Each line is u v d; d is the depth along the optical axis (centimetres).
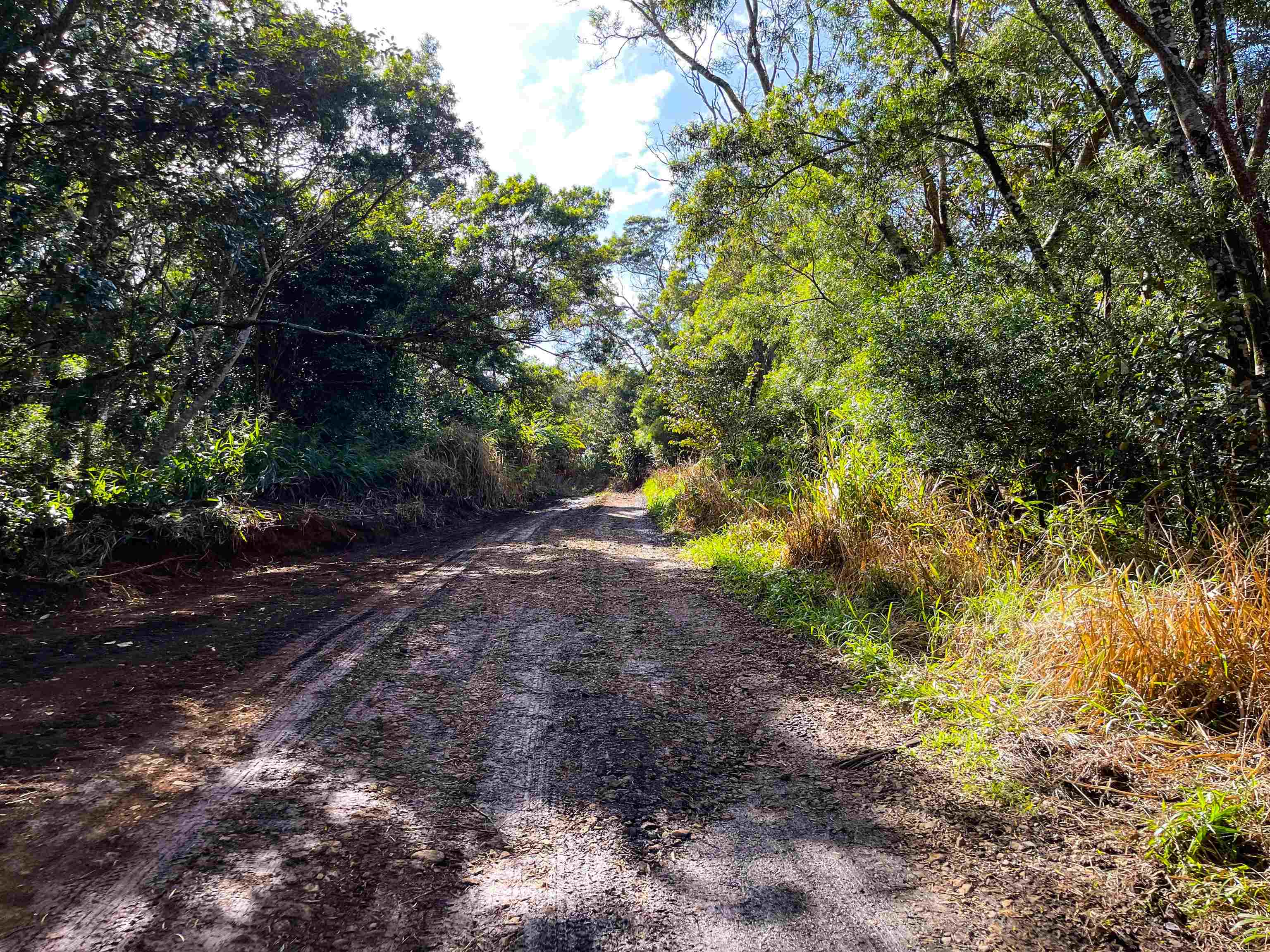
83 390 635
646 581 707
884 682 385
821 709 356
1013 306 563
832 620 496
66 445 696
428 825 232
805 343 1224
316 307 1284
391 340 1278
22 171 546
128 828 218
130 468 740
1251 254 495
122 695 335
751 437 1247
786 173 1012
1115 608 341
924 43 884
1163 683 309
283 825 225
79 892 185
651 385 1984
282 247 1066
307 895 189
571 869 211
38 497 588
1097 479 510
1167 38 530
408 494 1299
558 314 1612
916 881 209
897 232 1009
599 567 784
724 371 1409
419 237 1555
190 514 704
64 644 416
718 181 1056
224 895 187
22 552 539
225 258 863
